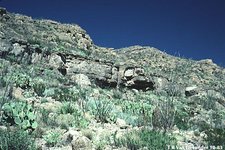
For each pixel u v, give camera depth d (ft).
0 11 112.27
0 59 73.10
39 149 26.76
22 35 100.53
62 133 32.27
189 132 41.47
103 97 67.77
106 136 33.04
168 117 41.57
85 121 38.99
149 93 93.35
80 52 105.70
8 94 45.85
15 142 24.48
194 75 135.23
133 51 173.88
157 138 31.76
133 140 30.63
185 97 94.58
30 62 83.71
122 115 48.65
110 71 98.12
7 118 32.42
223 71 171.22
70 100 55.21
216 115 71.15
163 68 142.31
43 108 41.19
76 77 85.66
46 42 104.47
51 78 76.43
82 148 27.53
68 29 133.59
